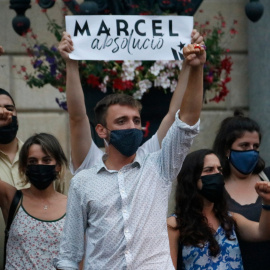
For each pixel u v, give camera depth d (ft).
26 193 38.96
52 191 39.17
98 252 31.53
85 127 36.42
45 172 38.47
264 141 59.00
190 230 35.99
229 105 61.46
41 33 58.49
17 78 59.36
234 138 40.06
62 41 36.63
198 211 36.52
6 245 38.42
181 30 38.01
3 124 40.81
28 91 59.67
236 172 40.42
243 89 61.52
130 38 37.65
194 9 45.65
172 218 36.78
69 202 32.40
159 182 31.99
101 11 44.96
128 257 30.99
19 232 37.93
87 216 32.14
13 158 41.93
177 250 36.27
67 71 36.55
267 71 58.95
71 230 32.30
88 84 44.21
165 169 32.12
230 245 36.24
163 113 44.80
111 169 32.50
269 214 35.73
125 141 32.12
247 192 40.24
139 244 31.09
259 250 38.04
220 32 52.75
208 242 35.86
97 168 32.35
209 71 46.42
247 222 37.22
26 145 38.88
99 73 44.04
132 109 32.50
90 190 31.96
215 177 36.63
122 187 31.76
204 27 53.16
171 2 45.09
